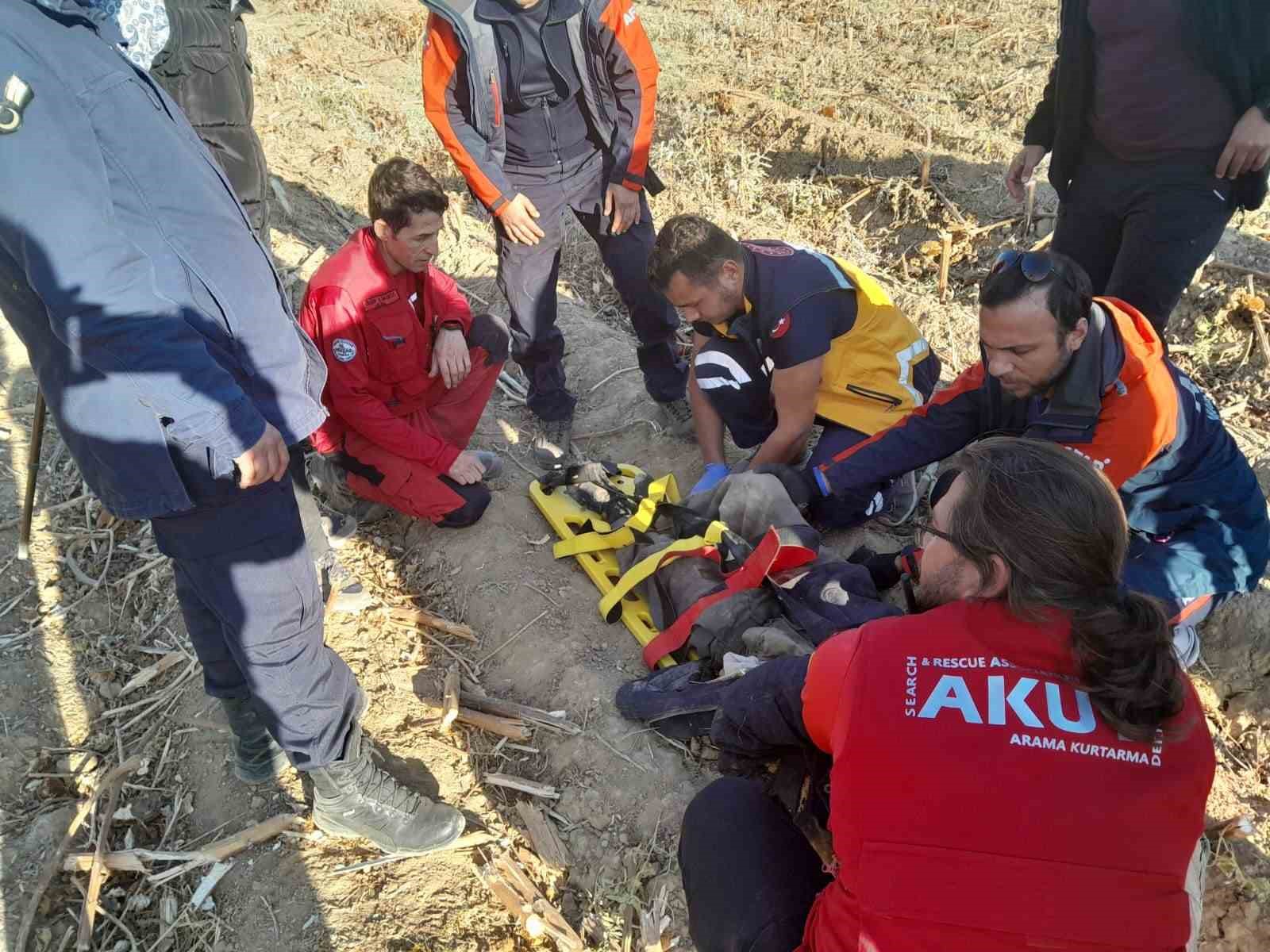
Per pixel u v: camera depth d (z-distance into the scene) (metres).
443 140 3.44
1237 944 2.34
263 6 8.25
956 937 1.36
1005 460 1.50
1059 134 3.32
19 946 2.38
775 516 3.04
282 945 2.35
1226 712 2.89
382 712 2.86
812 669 1.67
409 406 3.37
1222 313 4.24
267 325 2.02
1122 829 1.35
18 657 3.07
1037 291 2.21
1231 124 2.93
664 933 2.33
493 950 2.34
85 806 2.64
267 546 2.05
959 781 1.39
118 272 1.65
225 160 2.94
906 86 6.25
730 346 3.35
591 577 3.26
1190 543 2.57
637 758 2.68
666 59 6.81
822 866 1.83
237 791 2.68
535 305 3.74
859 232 5.33
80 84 1.63
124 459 1.85
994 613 1.49
